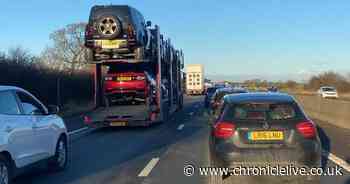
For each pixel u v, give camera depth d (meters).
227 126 8.15
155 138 16.30
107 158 11.92
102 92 20.44
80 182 9.03
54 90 30.33
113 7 19.47
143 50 19.80
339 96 65.38
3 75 23.80
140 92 20.23
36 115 9.34
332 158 11.52
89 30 19.48
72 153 12.86
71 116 28.75
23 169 8.49
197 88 70.75
